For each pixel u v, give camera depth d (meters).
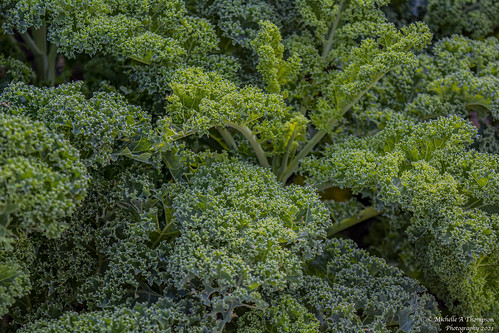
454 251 1.08
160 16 1.17
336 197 1.35
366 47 1.17
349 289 1.10
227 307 1.01
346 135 1.23
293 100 1.25
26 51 1.40
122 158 1.14
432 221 1.09
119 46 1.13
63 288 1.10
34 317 1.09
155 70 1.16
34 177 0.95
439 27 1.37
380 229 1.36
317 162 1.18
